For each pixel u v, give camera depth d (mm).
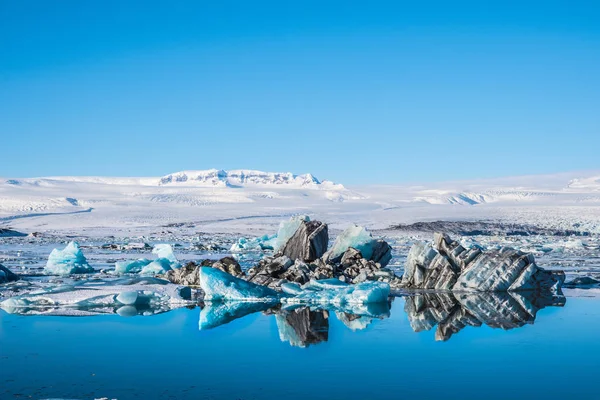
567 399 10539
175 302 21719
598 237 85688
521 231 96000
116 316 18766
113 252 53188
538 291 24953
